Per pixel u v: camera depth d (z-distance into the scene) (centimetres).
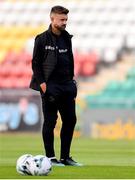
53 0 9225
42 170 2194
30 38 8800
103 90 8031
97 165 2817
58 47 2662
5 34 8881
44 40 2658
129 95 7994
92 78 8150
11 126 7125
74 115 2719
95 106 7344
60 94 2667
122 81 8062
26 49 8588
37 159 2214
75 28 8800
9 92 7144
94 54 8356
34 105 7050
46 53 2661
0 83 8306
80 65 8250
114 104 7325
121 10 8906
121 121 6750
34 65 2667
